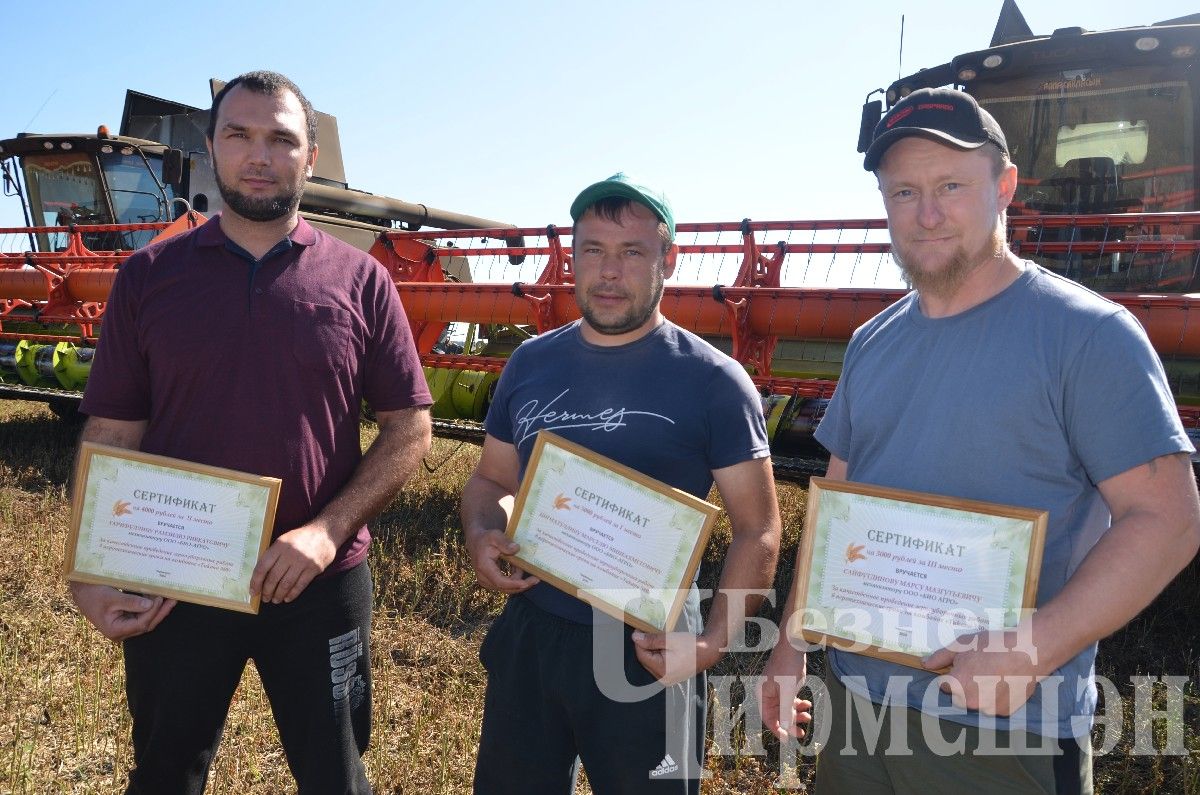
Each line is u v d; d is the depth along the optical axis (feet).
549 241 24.35
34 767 10.09
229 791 9.77
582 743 6.88
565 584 6.73
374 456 7.73
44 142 32.17
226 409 7.18
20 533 18.33
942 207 5.71
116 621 6.89
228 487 6.91
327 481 7.56
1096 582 5.02
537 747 7.07
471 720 11.57
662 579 6.52
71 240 28.60
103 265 28.30
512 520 6.88
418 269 28.43
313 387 7.36
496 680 7.31
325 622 7.52
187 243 7.41
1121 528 5.14
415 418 7.99
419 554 17.60
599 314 6.80
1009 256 5.96
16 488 22.39
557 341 7.49
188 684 7.22
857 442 6.61
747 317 18.47
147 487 6.93
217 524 6.95
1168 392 5.29
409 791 9.94
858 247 19.48
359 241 32.48
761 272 20.99
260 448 7.22
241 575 6.96
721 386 6.91
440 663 13.28
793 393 17.53
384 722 11.31
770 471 7.10
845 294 17.33
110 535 6.96
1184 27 18.06
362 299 7.77
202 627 7.21
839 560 5.95
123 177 33.24
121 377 7.33
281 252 7.35
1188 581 16.31
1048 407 5.51
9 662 12.46
